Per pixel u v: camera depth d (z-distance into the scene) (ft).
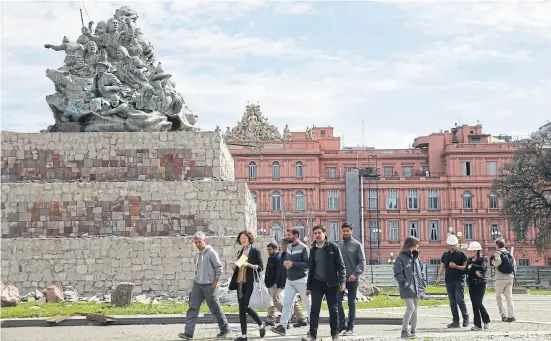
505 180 350.02
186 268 139.23
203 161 150.92
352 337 80.64
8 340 82.64
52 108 156.15
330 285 76.38
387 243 458.91
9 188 144.77
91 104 153.28
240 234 82.89
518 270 357.61
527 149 348.18
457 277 94.58
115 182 146.10
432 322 103.60
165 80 159.22
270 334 87.45
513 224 349.41
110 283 138.62
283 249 95.04
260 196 457.27
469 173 460.55
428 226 460.14
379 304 136.46
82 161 149.89
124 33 159.53
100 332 90.07
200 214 145.48
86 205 145.07
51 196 145.07
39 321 99.25
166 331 90.53
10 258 138.41
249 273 81.35
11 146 149.59
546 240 343.05
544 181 345.92
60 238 139.85
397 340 78.79
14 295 122.31
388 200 461.78
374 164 469.16
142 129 152.97
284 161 458.91
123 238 139.74
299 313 95.96
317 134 495.82
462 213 458.09
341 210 459.73
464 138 478.18
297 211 457.27
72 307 118.32
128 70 157.38
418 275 82.53
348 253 87.25
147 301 130.41
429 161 472.85
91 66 157.99
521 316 112.88
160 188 146.00
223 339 81.61
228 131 467.52
